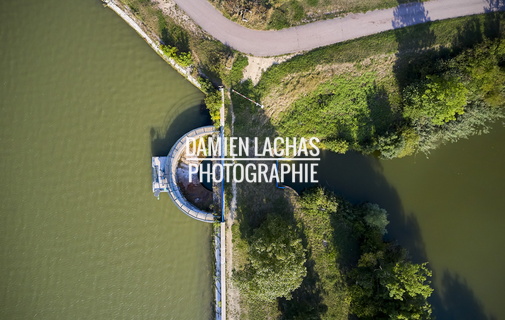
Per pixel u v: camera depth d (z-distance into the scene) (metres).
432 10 49.22
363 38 49.66
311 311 48.09
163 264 52.06
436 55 49.19
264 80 50.47
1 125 52.31
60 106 52.59
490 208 51.28
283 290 45.12
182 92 52.16
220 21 50.62
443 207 51.59
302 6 50.03
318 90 50.53
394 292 43.81
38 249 52.12
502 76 46.66
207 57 50.62
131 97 52.31
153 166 51.59
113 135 52.28
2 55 52.47
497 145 51.22
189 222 52.09
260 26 50.06
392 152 49.44
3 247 52.06
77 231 52.06
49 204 52.19
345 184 51.88
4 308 51.97
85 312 51.91
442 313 51.16
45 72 52.50
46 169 52.38
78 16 52.56
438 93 45.09
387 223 49.59
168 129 52.25
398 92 50.16
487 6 48.81
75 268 52.09
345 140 50.72
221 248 50.16
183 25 51.09
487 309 50.78
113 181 52.19
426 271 44.81
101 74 52.47
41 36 52.50
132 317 51.81
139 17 51.59
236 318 50.66
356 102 50.66
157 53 52.00
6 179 52.12
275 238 45.41
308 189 51.22
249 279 46.44
